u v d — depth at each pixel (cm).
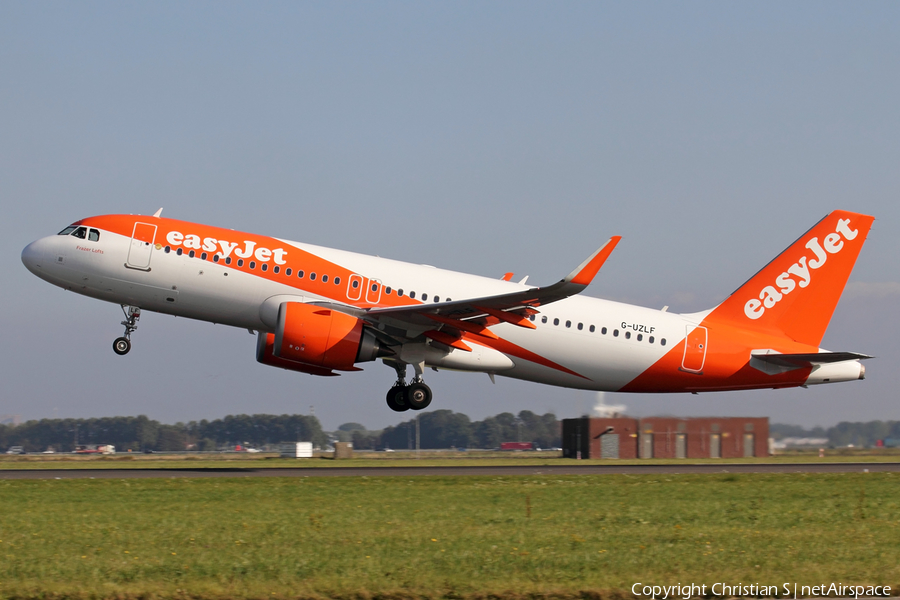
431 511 5547
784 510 5841
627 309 10119
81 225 9006
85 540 4434
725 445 15075
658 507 5906
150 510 5488
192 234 9056
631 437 14712
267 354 9694
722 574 3844
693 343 10106
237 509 5538
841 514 5672
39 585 3516
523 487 7125
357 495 6372
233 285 8975
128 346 9400
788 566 4028
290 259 9144
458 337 9481
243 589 3484
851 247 10512
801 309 10456
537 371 9931
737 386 10394
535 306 8856
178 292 8969
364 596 3425
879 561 4147
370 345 9012
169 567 3859
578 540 4553
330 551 4191
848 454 16275
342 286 9219
